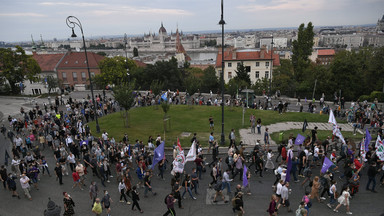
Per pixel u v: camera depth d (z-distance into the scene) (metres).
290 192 16.64
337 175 18.73
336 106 40.72
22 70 56.09
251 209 15.09
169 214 14.66
